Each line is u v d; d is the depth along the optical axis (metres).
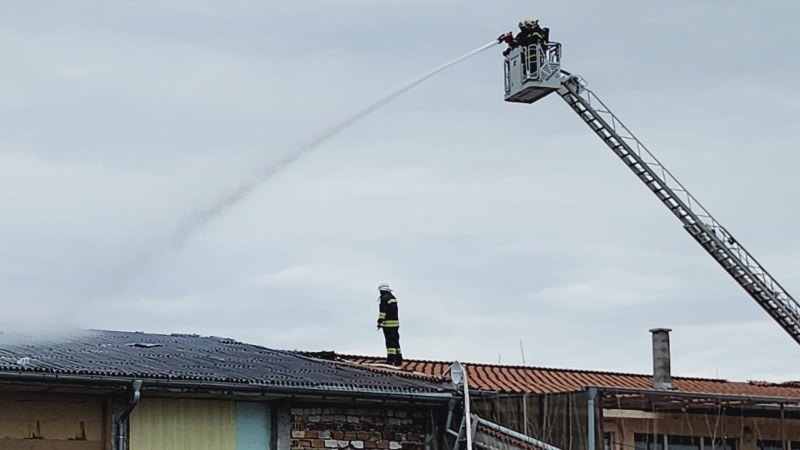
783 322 23.34
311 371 17.98
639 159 23.97
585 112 24.45
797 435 19.83
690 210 23.56
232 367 17.30
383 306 22.02
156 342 20.73
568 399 16.06
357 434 16.98
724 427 18.58
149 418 15.76
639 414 18.42
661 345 21.42
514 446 16.66
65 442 15.12
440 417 17.53
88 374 14.55
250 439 16.39
